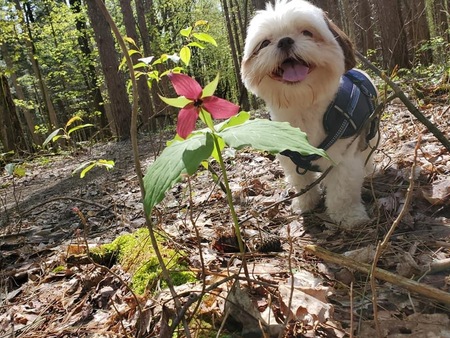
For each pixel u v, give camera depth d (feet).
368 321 1.00
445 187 1.66
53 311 1.36
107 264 1.67
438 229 1.45
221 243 1.52
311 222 1.75
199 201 2.22
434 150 2.13
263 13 1.67
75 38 11.21
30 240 2.18
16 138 7.32
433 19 8.01
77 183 3.74
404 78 4.77
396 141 2.46
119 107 6.76
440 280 1.15
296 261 1.37
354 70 1.98
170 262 1.38
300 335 0.97
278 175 2.45
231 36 10.78
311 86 1.50
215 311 1.06
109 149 5.63
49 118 9.92
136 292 1.30
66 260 1.72
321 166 1.68
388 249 1.34
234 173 2.67
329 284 1.21
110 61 6.77
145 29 9.98
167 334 0.95
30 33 9.72
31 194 3.69
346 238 1.54
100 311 1.28
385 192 1.82
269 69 1.52
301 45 1.46
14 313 1.37
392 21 6.19
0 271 1.80
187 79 0.77
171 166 0.71
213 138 0.75
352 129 1.57
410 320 0.98
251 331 0.96
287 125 0.76
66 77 11.93
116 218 2.27
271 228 1.74
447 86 3.45
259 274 1.25
